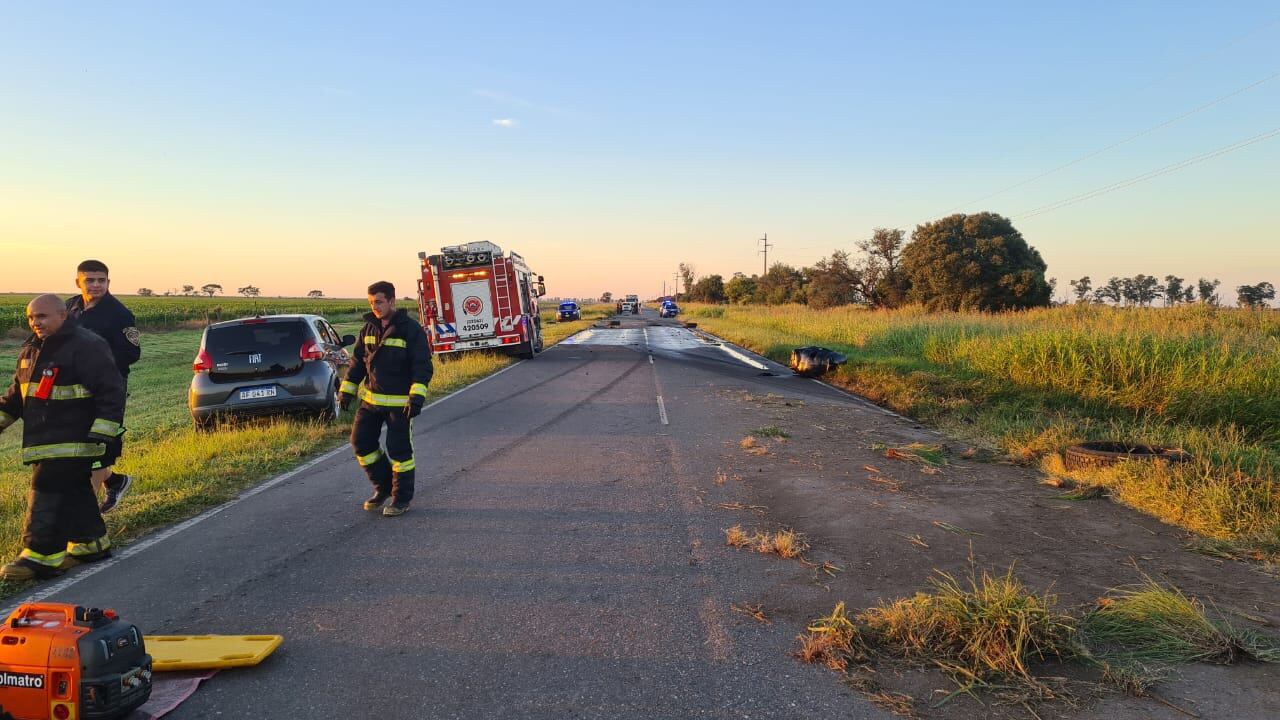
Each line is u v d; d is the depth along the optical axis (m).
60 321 4.58
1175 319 19.75
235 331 10.09
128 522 5.67
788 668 3.42
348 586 4.46
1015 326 19.58
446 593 4.35
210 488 6.82
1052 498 6.47
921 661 3.47
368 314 6.15
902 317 29.53
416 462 8.01
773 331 33.34
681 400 13.10
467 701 3.14
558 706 3.09
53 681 2.73
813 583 4.48
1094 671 3.38
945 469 7.66
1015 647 3.46
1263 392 10.24
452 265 20.23
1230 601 4.14
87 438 4.66
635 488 6.86
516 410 11.89
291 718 3.01
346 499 6.51
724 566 4.79
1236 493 5.76
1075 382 11.95
